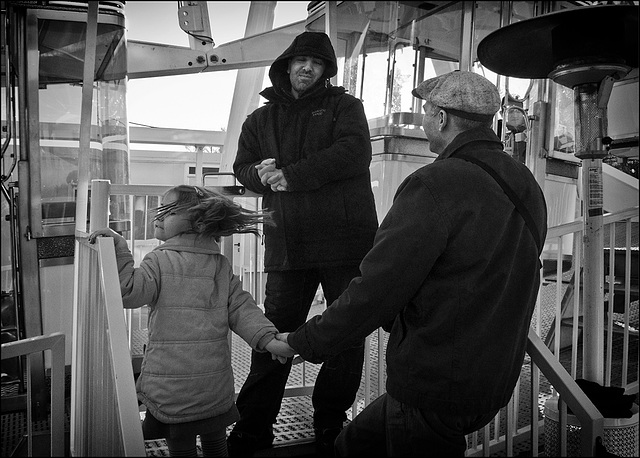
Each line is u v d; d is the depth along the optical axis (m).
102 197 1.81
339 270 2.09
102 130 3.38
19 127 3.20
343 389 2.13
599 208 2.14
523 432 2.49
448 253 1.34
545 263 4.06
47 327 3.29
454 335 1.34
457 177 1.36
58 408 2.07
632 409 2.07
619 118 3.41
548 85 3.73
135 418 1.23
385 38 3.36
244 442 2.09
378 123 3.33
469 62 3.30
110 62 3.38
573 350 2.52
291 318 2.17
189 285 1.71
